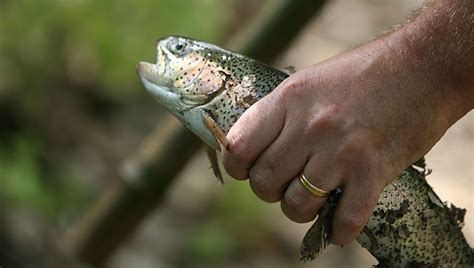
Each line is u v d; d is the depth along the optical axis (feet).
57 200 25.34
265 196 10.49
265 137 10.16
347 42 35.24
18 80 26.48
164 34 25.70
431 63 10.05
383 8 37.32
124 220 18.76
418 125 10.13
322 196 10.25
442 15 10.07
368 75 10.08
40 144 26.58
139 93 29.50
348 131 10.03
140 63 11.80
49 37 25.86
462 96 10.18
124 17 25.50
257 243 27.66
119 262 24.91
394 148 10.16
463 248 11.45
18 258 22.79
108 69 26.61
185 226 27.30
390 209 10.96
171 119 17.87
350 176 10.18
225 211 27.94
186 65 11.38
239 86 11.16
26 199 24.21
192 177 28.53
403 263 11.27
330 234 10.54
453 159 31.45
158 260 25.84
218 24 28.37
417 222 11.10
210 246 26.89
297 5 16.33
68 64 26.71
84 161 27.20
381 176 10.18
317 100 10.11
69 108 27.73
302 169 10.23
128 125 28.91
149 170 18.13
